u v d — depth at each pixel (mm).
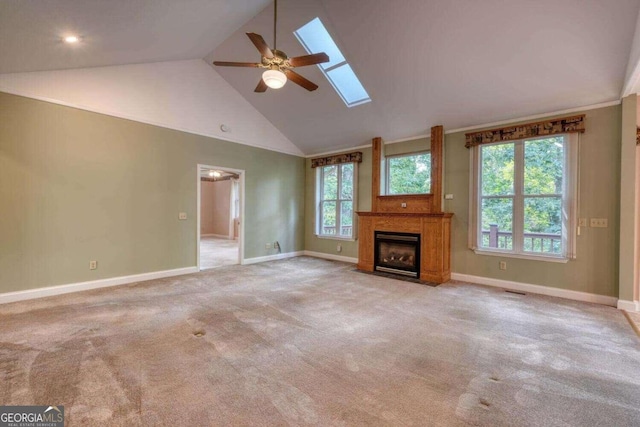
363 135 5809
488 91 3924
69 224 3840
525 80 3615
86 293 3830
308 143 6758
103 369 2037
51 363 2100
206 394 1786
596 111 3662
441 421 1581
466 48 3436
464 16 3104
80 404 1669
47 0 2115
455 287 4324
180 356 2238
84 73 3934
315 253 7090
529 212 4199
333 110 5383
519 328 2840
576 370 2107
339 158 6496
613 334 2715
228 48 4711
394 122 5117
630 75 2994
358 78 4445
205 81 5297
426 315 3178
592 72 3271
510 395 1812
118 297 3678
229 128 5684
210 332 2678
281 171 6730
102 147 4105
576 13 2773
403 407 1691
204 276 4898
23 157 3490
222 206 12070
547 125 3908
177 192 4941
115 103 4227
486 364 2178
